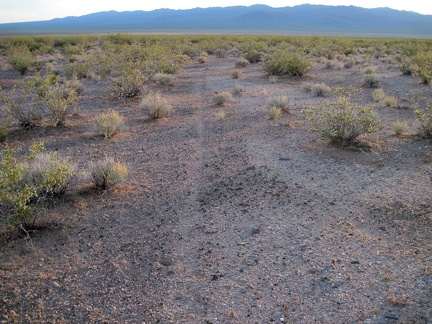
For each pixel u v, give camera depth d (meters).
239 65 29.27
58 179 6.90
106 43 42.38
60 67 28.64
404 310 4.35
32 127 12.34
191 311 4.50
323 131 9.77
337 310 4.41
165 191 7.76
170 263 5.45
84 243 5.89
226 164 9.08
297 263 5.33
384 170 8.26
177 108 15.20
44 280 5.04
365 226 6.20
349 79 21.23
